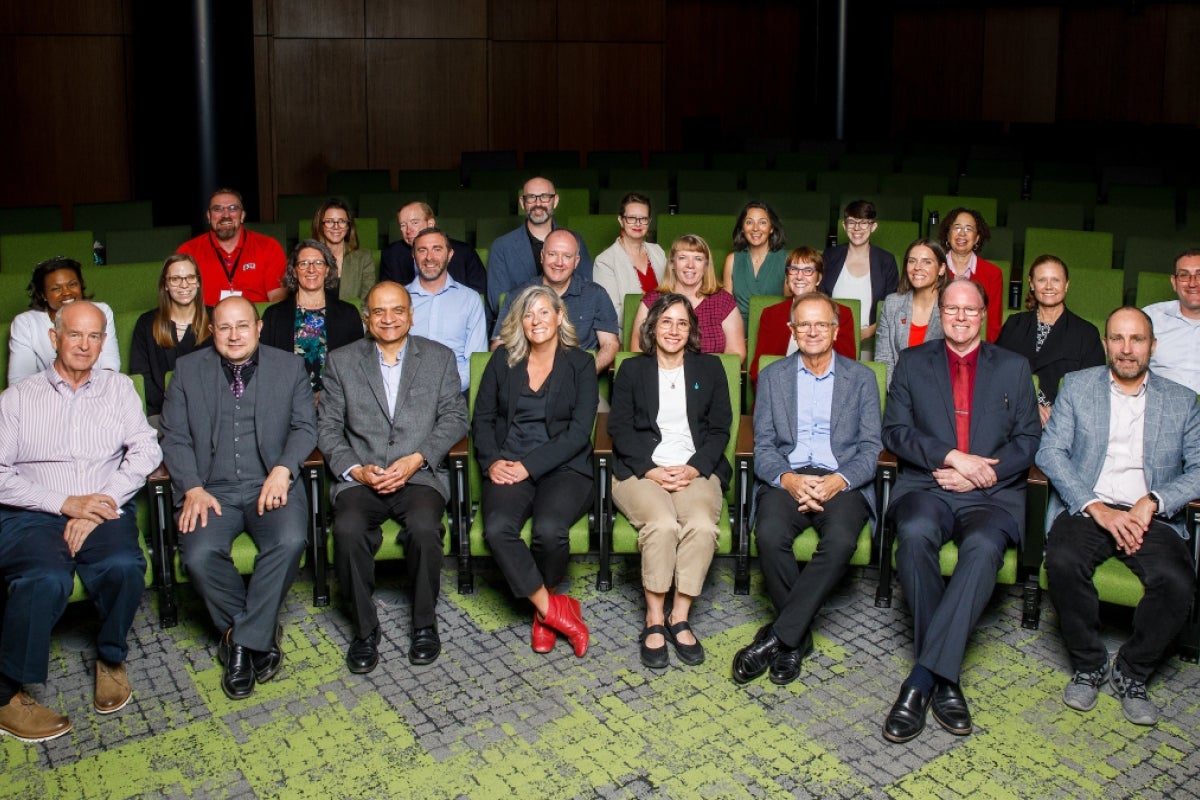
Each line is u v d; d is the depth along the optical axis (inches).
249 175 339.3
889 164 417.4
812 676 142.4
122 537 138.0
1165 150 470.0
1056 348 180.1
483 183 368.8
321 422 156.4
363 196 321.7
